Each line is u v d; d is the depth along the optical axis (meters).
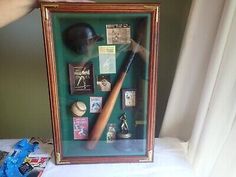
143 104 0.83
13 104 1.16
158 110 1.16
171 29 1.07
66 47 0.79
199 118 0.84
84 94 0.84
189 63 0.93
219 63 0.75
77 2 0.72
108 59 0.81
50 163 0.85
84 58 0.81
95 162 0.84
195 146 0.86
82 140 0.87
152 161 0.85
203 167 0.81
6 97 1.15
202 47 0.90
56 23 0.75
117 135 0.88
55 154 0.83
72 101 0.85
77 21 0.77
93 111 0.86
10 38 1.07
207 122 0.76
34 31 1.06
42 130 1.21
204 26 0.87
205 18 0.86
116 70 0.83
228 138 0.70
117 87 0.84
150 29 0.74
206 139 0.78
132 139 0.87
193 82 0.95
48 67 0.75
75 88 0.83
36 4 0.83
